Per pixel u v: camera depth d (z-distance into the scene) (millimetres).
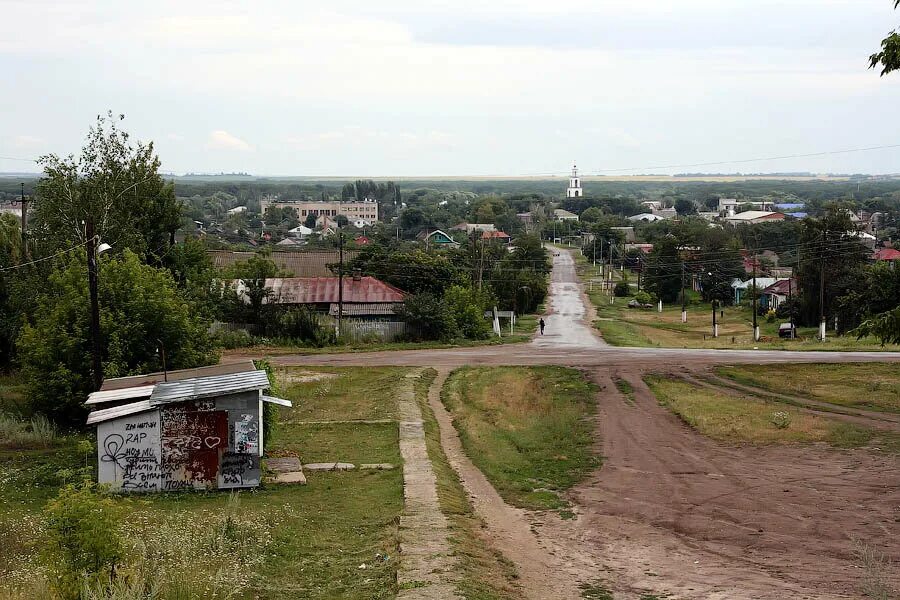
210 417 16875
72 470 17766
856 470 18438
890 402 26656
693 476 18359
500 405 27703
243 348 43156
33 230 36031
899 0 14633
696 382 31250
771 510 15523
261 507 15391
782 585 11648
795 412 25250
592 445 21703
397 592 10703
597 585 11812
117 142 36969
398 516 14539
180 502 15914
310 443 21516
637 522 15094
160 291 24078
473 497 17000
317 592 11023
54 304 24328
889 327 16062
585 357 38906
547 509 16141
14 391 28312
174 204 38906
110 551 10062
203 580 10758
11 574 10984
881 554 12883
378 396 28609
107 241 35219
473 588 10906
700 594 11367
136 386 19125
